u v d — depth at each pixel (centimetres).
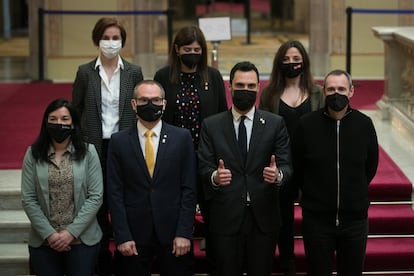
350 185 670
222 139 680
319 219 678
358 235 677
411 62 1096
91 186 677
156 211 672
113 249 795
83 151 675
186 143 682
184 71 735
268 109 741
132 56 1644
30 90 1471
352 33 1627
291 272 758
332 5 1622
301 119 682
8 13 2394
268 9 2284
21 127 1164
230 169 677
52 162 670
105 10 1616
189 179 681
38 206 670
